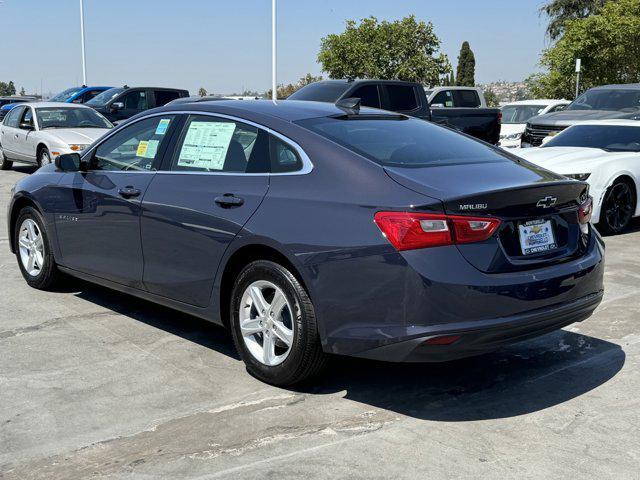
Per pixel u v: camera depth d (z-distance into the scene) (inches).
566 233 163.8
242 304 169.8
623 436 144.1
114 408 155.6
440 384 170.4
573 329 211.2
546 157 372.8
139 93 813.9
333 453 136.3
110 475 128.3
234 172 175.3
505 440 142.1
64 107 604.7
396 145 169.3
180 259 182.9
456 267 141.0
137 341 197.9
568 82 1273.4
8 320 214.7
